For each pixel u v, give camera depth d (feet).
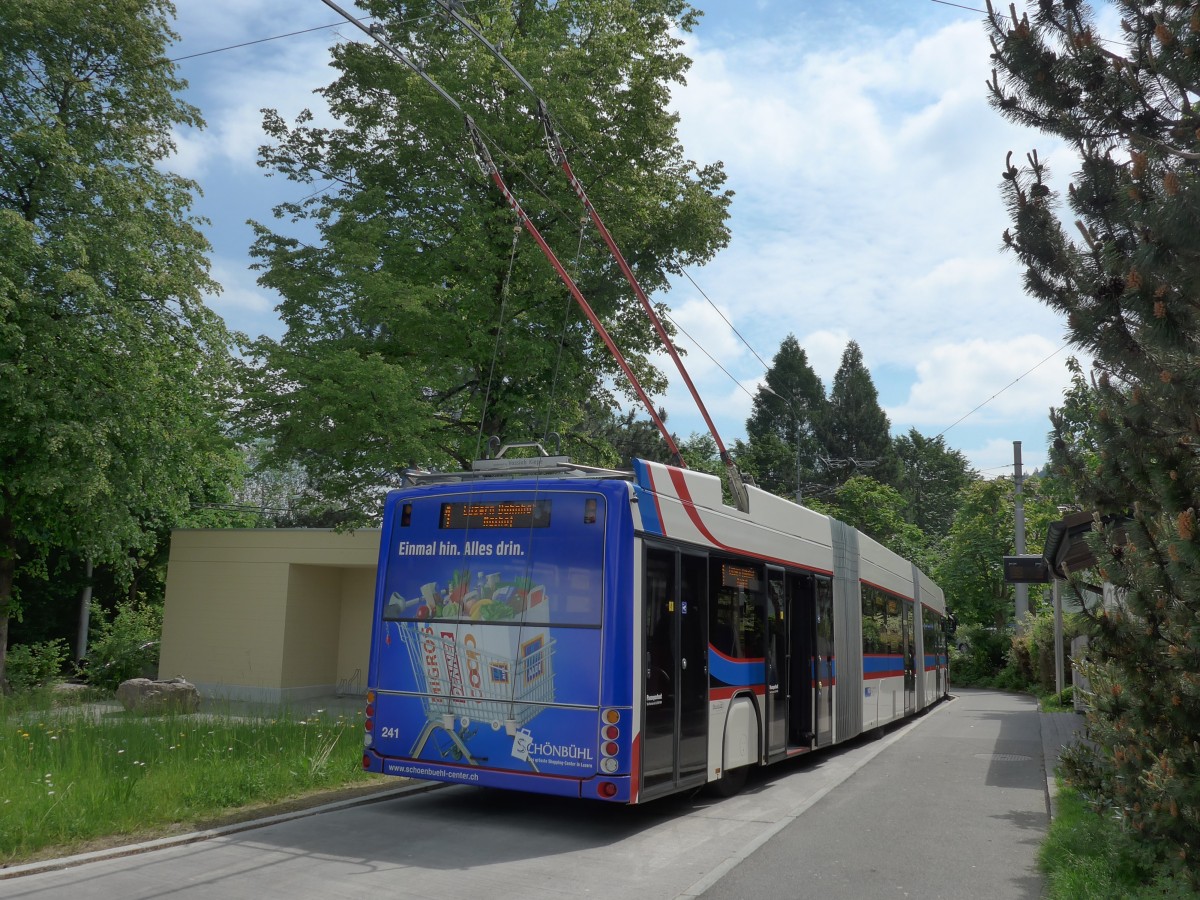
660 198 67.41
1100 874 20.56
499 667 27.22
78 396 66.80
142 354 72.64
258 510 123.75
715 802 32.22
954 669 127.85
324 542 75.46
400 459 54.75
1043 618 92.48
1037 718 66.85
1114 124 17.51
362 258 56.39
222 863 22.52
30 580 93.61
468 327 60.39
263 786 31.12
